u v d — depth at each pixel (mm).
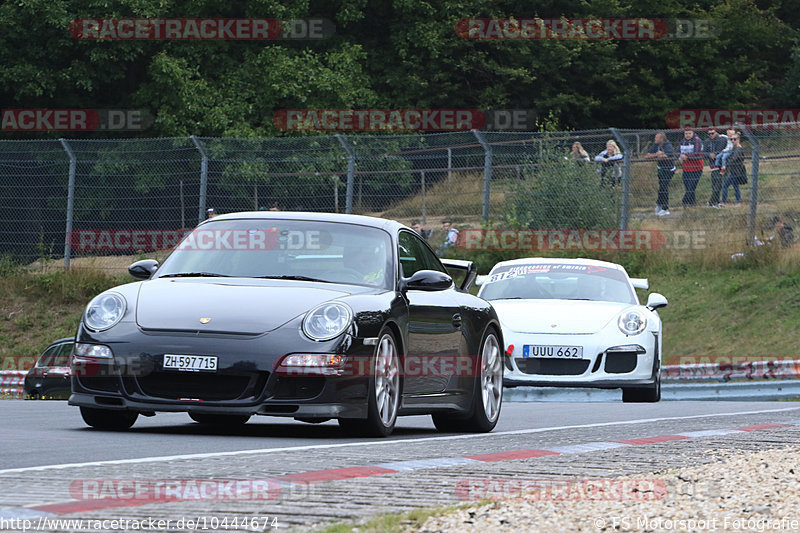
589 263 54500
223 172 84812
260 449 22609
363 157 84375
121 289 27812
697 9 157500
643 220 82375
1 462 19844
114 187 85375
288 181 84625
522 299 51594
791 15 171125
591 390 54656
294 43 128500
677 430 29109
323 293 27141
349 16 129125
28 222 85562
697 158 81188
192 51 119812
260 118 120500
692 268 80250
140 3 116812
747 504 14875
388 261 29000
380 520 13484
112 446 23109
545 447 24328
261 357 25469
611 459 21625
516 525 13211
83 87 118938
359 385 26062
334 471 18844
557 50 142625
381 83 134625
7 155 85625
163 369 25672
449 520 13445
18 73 118375
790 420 32562
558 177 83188
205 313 26297
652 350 48438
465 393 30531
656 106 152375
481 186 84062
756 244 79375
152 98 119188
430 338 29031
